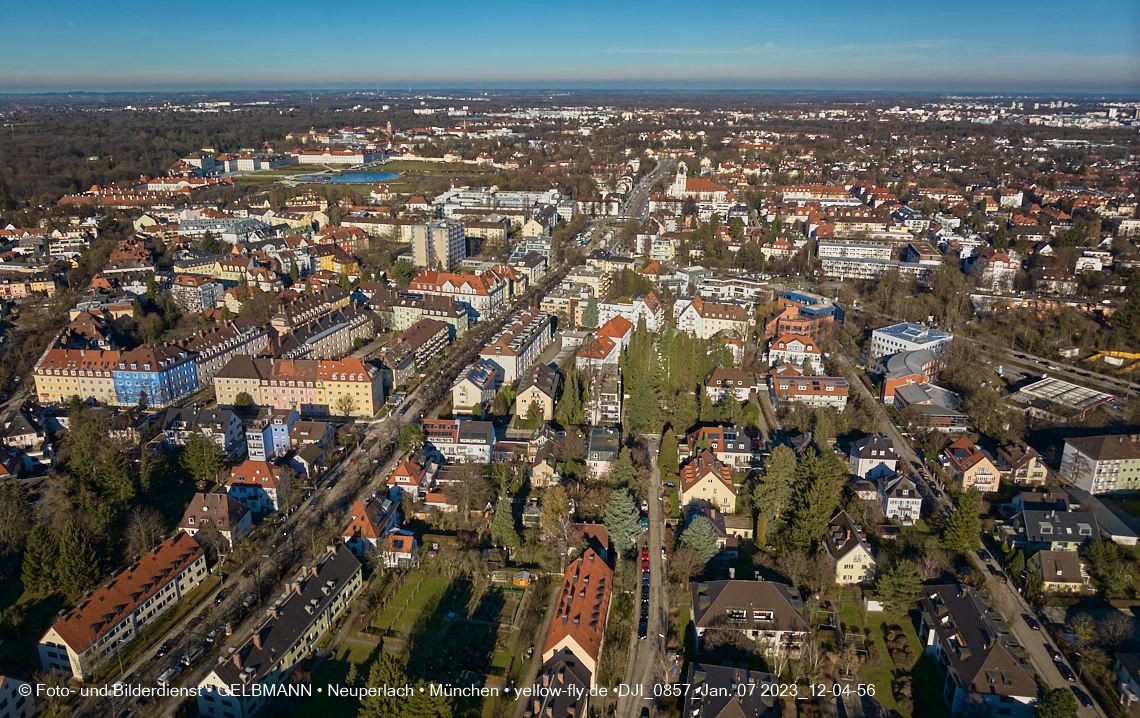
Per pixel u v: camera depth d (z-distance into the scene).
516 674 174.50
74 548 198.12
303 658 177.38
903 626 190.88
